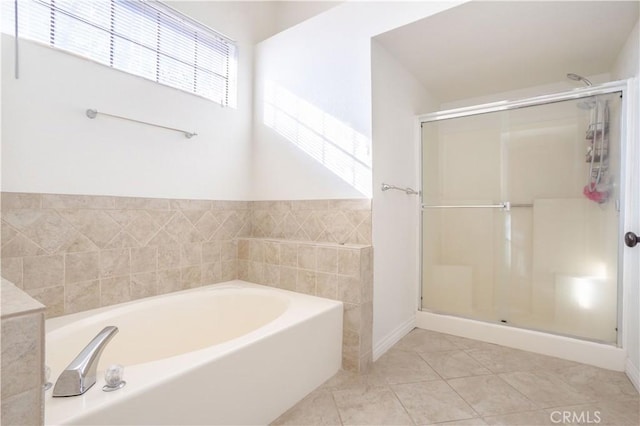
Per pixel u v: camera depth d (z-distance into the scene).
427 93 2.82
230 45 2.50
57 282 1.55
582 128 2.15
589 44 2.05
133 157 1.85
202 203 2.23
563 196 2.23
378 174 2.03
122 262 1.79
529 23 1.84
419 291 2.56
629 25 1.84
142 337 1.72
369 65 1.98
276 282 2.18
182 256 2.10
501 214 2.52
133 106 1.85
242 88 2.56
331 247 1.90
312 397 1.54
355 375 1.76
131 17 1.87
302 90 2.31
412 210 2.53
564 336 2.00
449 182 2.72
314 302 1.83
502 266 2.50
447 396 1.55
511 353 2.04
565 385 1.65
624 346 1.81
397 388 1.62
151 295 1.92
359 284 1.79
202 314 1.98
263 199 2.53
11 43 1.41
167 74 2.06
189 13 2.17
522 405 1.48
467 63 2.34
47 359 1.30
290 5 2.85
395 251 2.25
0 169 1.38
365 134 1.98
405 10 1.86
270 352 1.35
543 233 2.33
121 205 1.79
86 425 0.79
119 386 0.91
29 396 0.60
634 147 1.78
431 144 2.66
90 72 1.67
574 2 1.64
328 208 2.14
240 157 2.53
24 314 0.59
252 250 2.34
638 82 1.74
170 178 2.04
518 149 2.43
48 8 1.54
